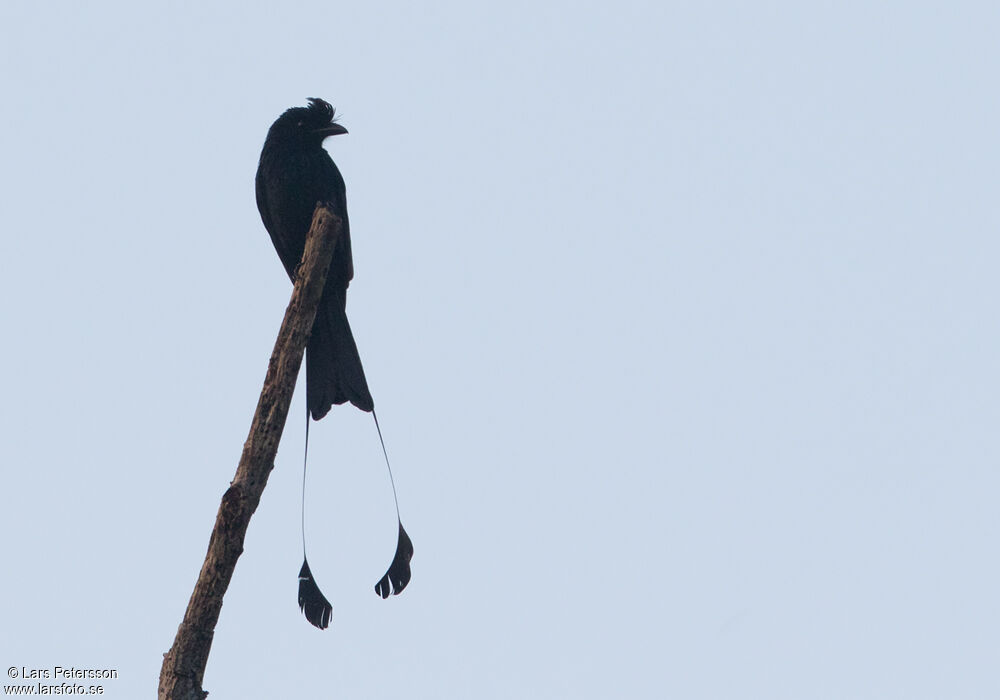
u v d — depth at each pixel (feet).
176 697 32.55
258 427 34.45
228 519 33.09
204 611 33.06
